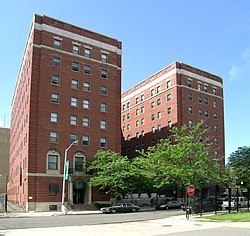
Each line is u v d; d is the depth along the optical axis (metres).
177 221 28.44
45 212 45.16
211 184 67.44
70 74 55.34
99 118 57.38
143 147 80.12
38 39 53.22
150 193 66.50
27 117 52.69
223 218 28.03
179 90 72.69
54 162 51.22
